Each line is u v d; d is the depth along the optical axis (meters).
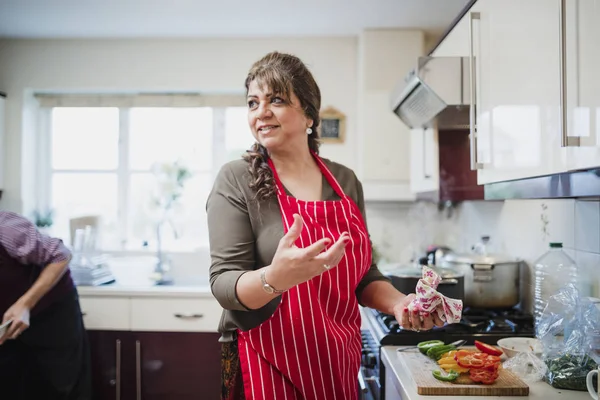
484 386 1.28
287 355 1.20
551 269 1.82
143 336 2.97
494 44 1.55
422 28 3.21
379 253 3.24
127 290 2.97
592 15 0.97
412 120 2.54
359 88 3.36
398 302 1.27
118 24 3.16
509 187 1.50
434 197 2.52
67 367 2.47
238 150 3.65
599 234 1.60
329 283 1.22
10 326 2.11
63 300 2.45
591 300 1.50
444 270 2.07
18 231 2.24
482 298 2.09
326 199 1.30
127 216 3.66
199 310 2.96
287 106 1.20
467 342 1.77
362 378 1.93
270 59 1.23
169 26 3.20
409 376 1.41
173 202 3.61
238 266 1.15
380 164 3.21
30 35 3.38
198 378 2.95
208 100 3.54
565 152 1.10
